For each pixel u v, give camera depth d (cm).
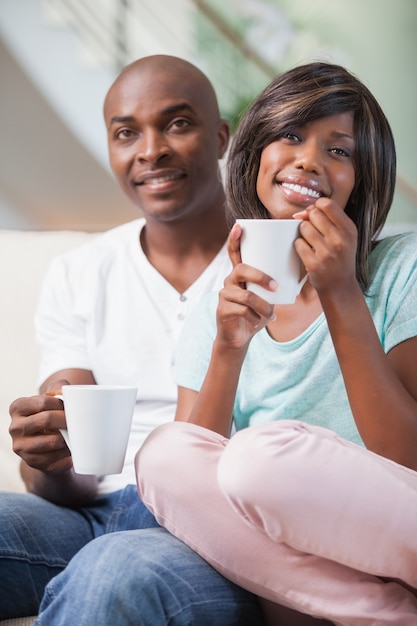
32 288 205
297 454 110
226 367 137
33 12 398
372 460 112
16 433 145
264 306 123
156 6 403
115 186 402
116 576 113
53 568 154
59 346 188
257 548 116
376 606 111
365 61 411
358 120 142
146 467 122
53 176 402
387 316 140
